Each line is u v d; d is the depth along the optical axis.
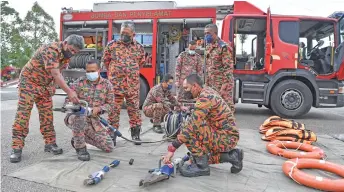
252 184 2.57
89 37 7.99
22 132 3.13
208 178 2.68
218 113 2.70
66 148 3.68
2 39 32.78
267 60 6.51
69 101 3.27
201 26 7.37
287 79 6.71
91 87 3.32
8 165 2.96
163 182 2.54
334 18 6.54
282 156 3.47
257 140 4.35
